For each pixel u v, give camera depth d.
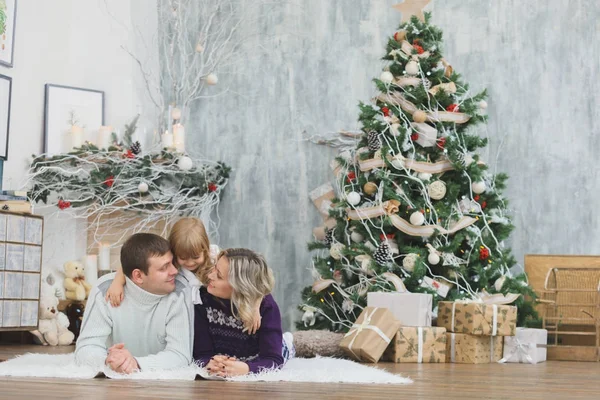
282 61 7.27
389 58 6.22
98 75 7.29
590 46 6.55
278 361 3.36
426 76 6.09
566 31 6.60
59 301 6.67
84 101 7.11
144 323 3.43
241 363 3.21
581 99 6.54
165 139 6.98
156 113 7.46
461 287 5.85
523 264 6.55
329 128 7.09
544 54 6.63
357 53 7.07
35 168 6.64
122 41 7.32
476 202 6.01
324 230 6.59
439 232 5.82
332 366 3.87
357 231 6.05
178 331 3.40
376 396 2.65
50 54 7.02
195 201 6.99
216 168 7.21
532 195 6.57
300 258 7.07
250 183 7.27
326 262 6.23
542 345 5.41
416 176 5.95
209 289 3.37
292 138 7.19
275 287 7.11
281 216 7.16
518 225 6.58
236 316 3.36
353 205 5.97
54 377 3.13
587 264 6.17
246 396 2.54
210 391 2.68
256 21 7.37
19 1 6.71
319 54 7.17
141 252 3.31
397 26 6.99
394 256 5.94
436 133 5.93
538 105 6.61
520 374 4.14
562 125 6.56
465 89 6.14
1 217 5.70
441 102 6.04
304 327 6.24
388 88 6.03
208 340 3.47
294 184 7.15
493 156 6.66
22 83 6.73
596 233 6.43
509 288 5.82
